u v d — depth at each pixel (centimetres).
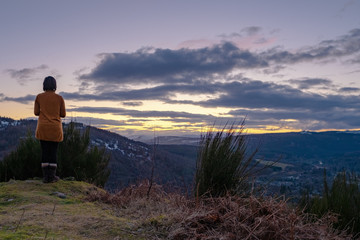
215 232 250
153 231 269
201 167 417
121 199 400
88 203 401
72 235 252
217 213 280
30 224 275
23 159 627
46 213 324
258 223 251
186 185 404
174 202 369
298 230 253
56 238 239
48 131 522
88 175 655
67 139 675
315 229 262
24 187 486
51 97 538
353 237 335
